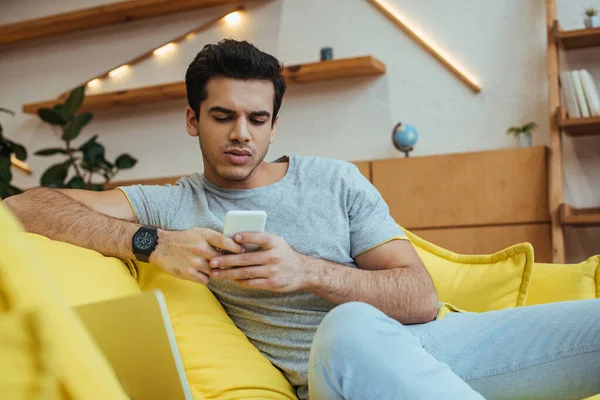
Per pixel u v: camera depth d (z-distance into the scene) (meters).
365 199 1.46
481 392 1.20
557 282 1.68
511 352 1.20
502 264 1.64
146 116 4.27
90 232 1.32
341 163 1.52
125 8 4.07
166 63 4.22
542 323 1.20
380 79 3.75
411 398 0.90
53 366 0.59
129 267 1.38
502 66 3.53
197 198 1.47
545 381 1.17
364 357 0.93
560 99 3.29
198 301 1.35
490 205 3.23
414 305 1.34
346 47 3.83
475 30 3.59
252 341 1.39
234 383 1.23
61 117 3.72
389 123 3.72
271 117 1.49
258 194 1.45
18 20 4.58
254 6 4.02
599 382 1.15
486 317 1.26
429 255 1.72
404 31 3.71
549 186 3.18
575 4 3.42
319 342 0.98
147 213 1.45
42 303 0.59
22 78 4.59
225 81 1.42
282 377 1.33
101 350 0.93
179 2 4.01
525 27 3.50
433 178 3.33
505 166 3.22
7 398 0.58
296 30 3.93
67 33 4.48
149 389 0.93
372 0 3.77
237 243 1.21
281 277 1.24
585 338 1.16
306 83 3.89
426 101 3.66
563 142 3.40
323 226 1.43
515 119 3.50
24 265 0.60
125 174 4.31
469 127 3.58
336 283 1.29
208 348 1.27
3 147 3.87
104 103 4.21
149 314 0.89
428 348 1.23
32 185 4.55
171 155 4.21
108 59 4.36
